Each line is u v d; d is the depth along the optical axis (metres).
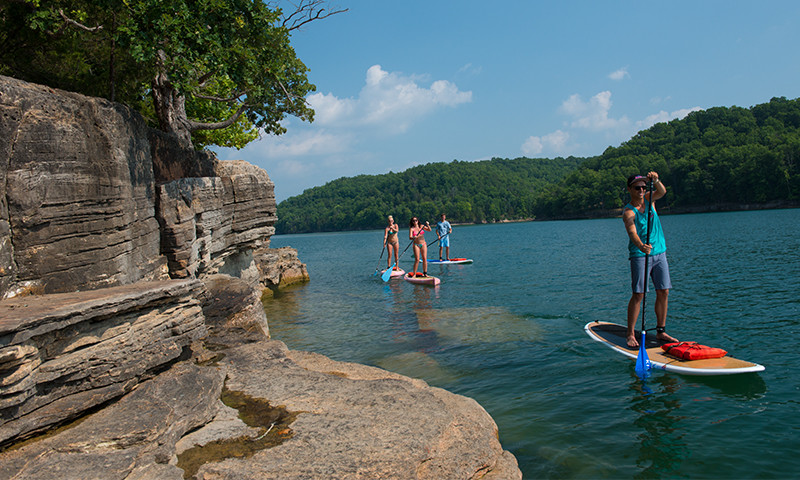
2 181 4.27
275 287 16.50
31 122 4.52
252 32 9.25
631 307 6.46
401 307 11.05
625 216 6.29
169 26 7.31
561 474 3.64
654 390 5.14
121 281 5.71
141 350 4.24
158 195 7.36
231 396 4.27
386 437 3.39
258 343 6.12
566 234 45.78
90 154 5.27
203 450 3.29
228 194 11.20
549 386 5.43
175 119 11.17
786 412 4.42
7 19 7.67
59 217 4.81
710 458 3.74
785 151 83.69
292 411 3.90
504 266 18.39
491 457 3.53
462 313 9.58
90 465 2.92
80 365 3.66
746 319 7.69
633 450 3.94
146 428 3.29
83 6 8.16
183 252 7.68
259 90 10.52
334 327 9.33
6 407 3.10
